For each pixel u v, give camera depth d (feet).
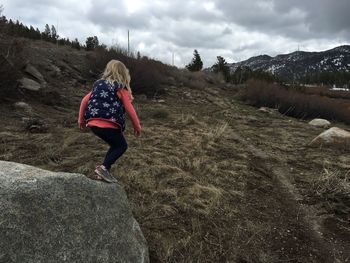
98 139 13.43
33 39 38.19
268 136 19.10
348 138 17.33
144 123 18.16
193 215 9.33
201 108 27.25
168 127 17.70
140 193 9.83
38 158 10.91
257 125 22.45
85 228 6.40
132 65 29.58
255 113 28.07
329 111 32.45
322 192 11.60
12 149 11.38
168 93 31.07
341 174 13.19
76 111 18.56
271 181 12.50
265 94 32.71
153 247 7.95
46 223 5.97
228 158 13.97
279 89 35.60
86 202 6.66
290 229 9.70
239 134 18.80
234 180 11.91
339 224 10.18
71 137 13.05
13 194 5.84
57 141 12.77
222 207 10.01
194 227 8.83
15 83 17.48
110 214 6.96
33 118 14.96
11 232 5.56
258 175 12.72
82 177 6.94
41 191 6.15
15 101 17.19
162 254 7.82
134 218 7.88
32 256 5.62
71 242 6.11
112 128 7.35
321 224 10.13
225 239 8.79
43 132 13.82
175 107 26.30
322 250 9.05
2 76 16.85
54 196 6.26
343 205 10.94
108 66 7.63
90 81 28.25
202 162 12.78
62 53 31.71
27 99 18.19
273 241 9.10
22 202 5.87
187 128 17.84
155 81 29.91
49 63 27.22
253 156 14.88
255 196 11.16
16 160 10.62
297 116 31.63
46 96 19.13
